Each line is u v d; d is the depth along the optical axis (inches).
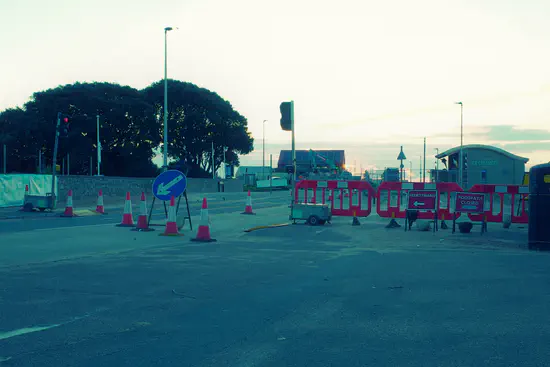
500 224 862.5
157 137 2657.5
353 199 1668.3
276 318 244.4
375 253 490.9
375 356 190.1
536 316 248.2
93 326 229.0
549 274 367.9
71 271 368.8
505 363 182.5
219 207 1302.9
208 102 2802.7
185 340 209.0
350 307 267.0
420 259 448.5
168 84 2738.7
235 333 219.3
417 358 187.9
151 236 605.0
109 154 2485.2
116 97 2536.9
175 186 676.7
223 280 341.4
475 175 2039.9
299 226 768.3
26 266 388.8
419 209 727.7
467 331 223.0
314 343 205.9
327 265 411.2
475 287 319.9
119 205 1314.0
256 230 701.9
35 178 1240.8
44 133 2402.8
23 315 246.5
